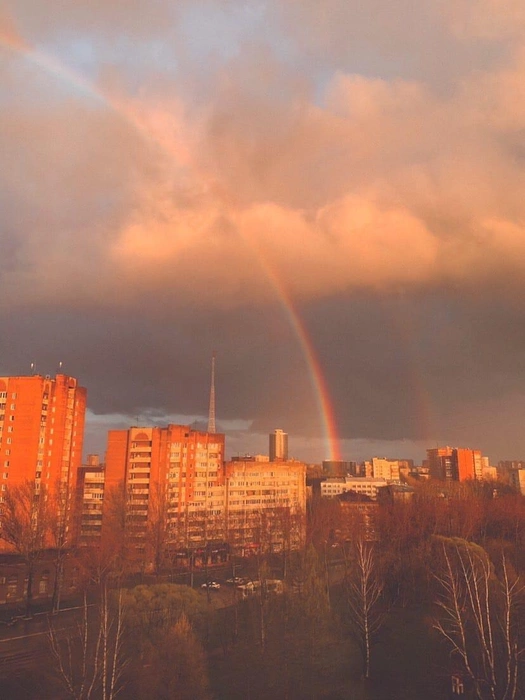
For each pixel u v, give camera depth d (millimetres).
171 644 56250
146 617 67938
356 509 169250
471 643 68875
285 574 112062
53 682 58438
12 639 77625
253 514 162125
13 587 105812
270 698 57625
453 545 93750
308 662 67438
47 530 117812
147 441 160000
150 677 54500
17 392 145125
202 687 55188
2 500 140750
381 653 70438
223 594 108875
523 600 66562
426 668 64750
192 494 165375
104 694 50688
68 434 156625
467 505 152250
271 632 75812
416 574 95000
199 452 168375
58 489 132375
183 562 148375
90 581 98312
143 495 157375
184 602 75750
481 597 68188
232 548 146375
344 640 74875
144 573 126188
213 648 71062
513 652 59375
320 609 77438
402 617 84188
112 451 160875
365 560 79438
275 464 183250
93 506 159125
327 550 137625
